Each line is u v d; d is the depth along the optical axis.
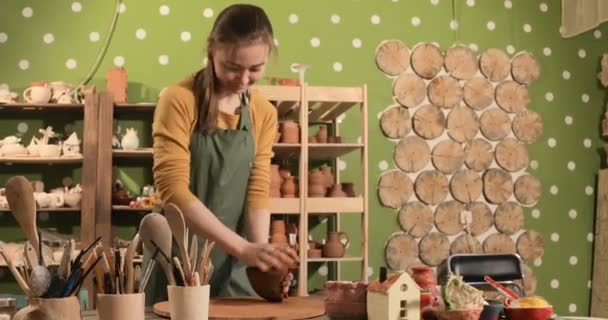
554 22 5.34
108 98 4.36
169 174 2.13
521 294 3.63
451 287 1.51
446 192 5.03
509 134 5.19
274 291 1.92
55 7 4.72
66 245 1.32
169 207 1.45
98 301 1.37
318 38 4.97
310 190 4.46
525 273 5.13
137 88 4.73
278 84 4.67
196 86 2.27
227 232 2.03
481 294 1.52
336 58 4.98
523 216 5.17
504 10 5.26
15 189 1.32
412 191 5.00
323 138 4.52
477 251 5.05
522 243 5.14
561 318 1.49
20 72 4.66
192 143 2.29
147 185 4.68
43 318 1.24
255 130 2.40
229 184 2.34
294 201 4.39
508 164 5.15
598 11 4.39
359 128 4.98
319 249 4.51
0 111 4.61
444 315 1.49
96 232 4.28
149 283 2.23
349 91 4.45
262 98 2.46
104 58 4.73
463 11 5.19
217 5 4.86
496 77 5.19
